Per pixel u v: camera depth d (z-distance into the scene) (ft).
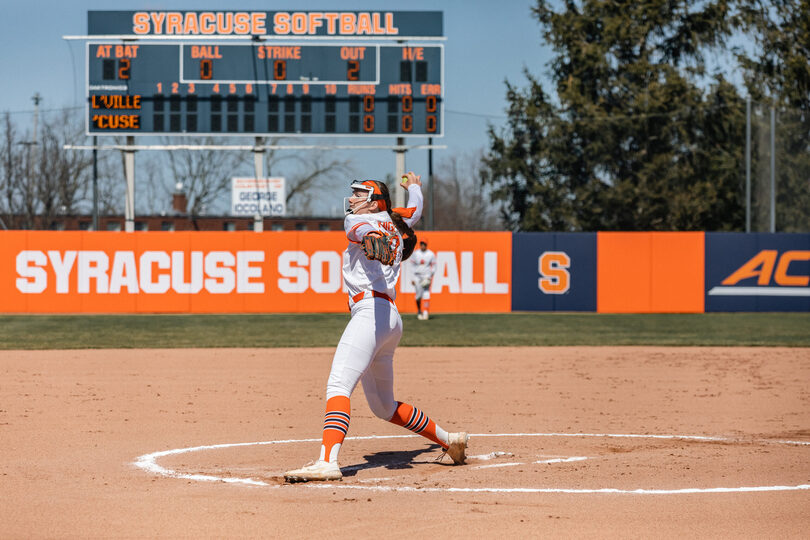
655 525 25.53
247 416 47.39
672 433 42.55
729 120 228.22
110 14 149.38
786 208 229.45
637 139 230.48
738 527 25.40
